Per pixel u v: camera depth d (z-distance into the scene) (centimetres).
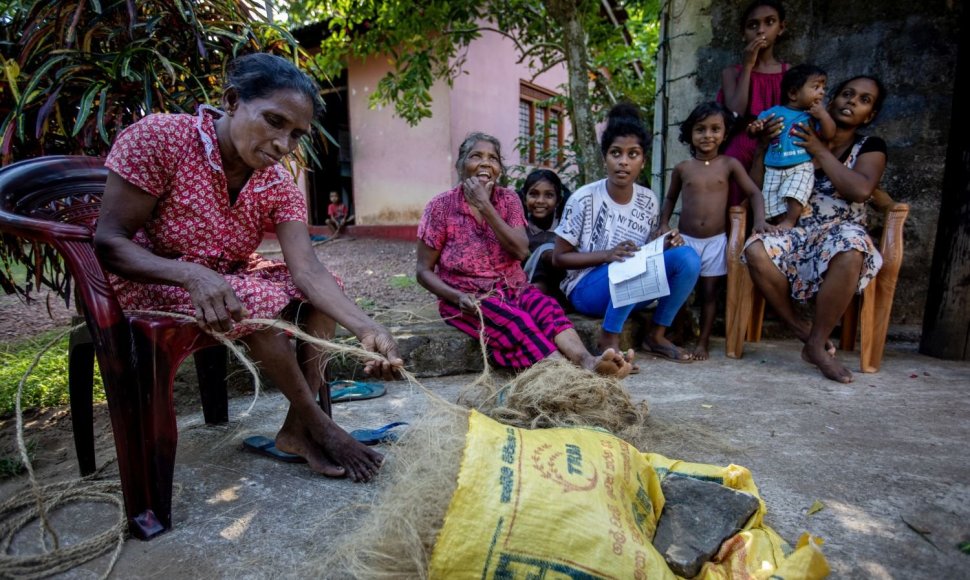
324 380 214
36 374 295
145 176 153
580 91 538
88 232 144
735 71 370
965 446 203
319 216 1143
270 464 194
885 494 168
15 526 155
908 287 392
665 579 112
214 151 159
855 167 307
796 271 311
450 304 298
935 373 301
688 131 343
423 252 298
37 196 168
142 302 166
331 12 630
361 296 534
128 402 147
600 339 319
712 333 406
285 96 149
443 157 872
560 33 622
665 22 427
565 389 204
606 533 113
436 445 126
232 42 277
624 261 303
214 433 224
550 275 365
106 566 138
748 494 145
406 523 117
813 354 300
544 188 376
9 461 197
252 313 162
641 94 730
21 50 229
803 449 201
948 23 360
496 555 110
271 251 797
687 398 260
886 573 131
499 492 114
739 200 352
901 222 294
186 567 137
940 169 375
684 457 195
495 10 620
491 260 287
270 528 153
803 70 309
